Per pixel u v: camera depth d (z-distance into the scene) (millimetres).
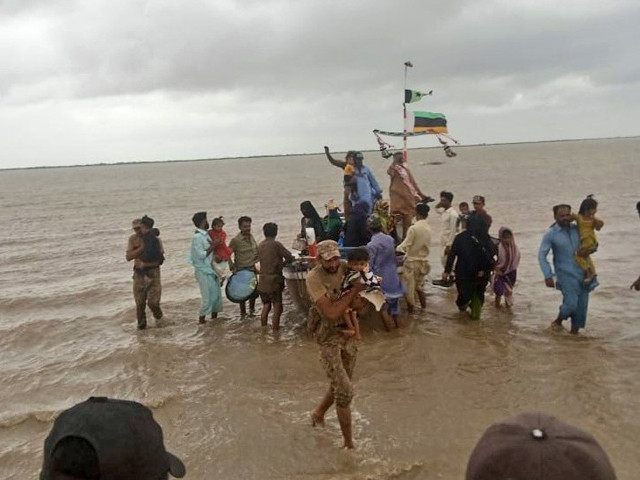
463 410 6305
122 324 10383
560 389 6656
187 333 9586
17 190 86938
